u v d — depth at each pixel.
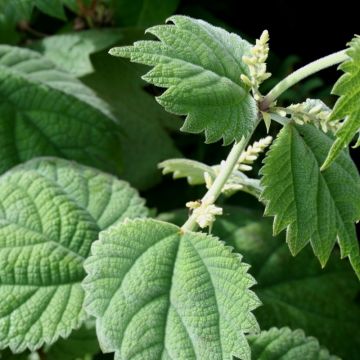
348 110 0.60
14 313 0.68
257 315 0.81
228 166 0.65
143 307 0.62
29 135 0.86
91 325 0.80
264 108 0.65
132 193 0.74
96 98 0.89
